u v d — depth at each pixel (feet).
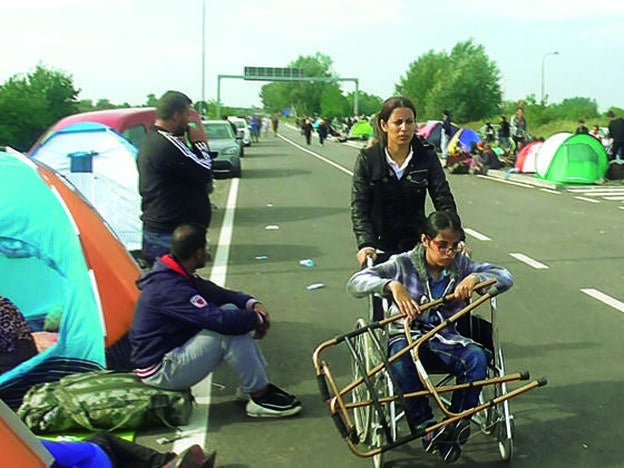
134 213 34.71
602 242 40.47
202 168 22.34
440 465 15.25
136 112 42.11
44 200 20.93
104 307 19.57
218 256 37.32
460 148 87.51
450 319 14.29
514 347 22.66
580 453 15.80
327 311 26.89
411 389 14.51
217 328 17.10
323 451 16.08
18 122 77.87
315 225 47.09
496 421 15.14
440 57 280.31
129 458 13.84
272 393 17.88
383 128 16.81
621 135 77.05
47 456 11.63
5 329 20.63
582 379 19.97
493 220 48.93
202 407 18.38
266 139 198.59
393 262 15.53
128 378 17.57
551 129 182.60
